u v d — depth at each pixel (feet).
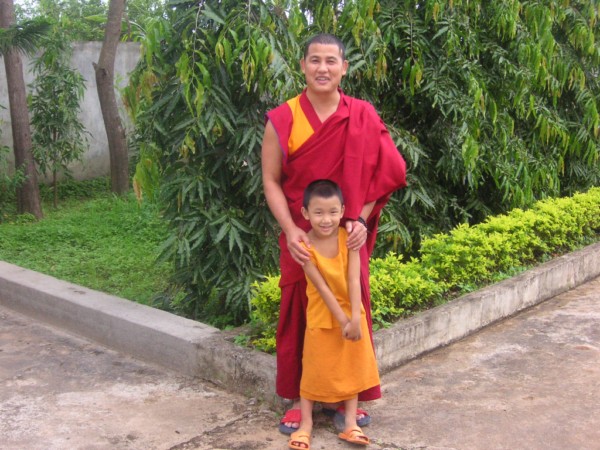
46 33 23.65
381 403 11.86
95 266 21.56
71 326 15.71
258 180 14.25
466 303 14.84
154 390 12.55
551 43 20.24
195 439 10.75
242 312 15.34
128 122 37.63
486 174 20.25
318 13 16.39
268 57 13.60
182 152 14.05
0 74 32.17
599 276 20.01
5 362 13.96
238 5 14.07
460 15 17.93
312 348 10.44
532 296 16.98
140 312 14.73
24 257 22.59
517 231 17.78
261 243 15.12
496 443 10.47
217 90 13.96
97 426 11.16
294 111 10.34
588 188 25.40
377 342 12.73
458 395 12.11
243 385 12.21
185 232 14.52
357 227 10.09
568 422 11.08
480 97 17.42
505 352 14.03
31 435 10.87
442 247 16.14
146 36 13.82
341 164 10.29
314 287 10.41
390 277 14.34
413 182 17.58
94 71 35.73
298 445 10.29
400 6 17.60
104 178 36.17
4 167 28.73
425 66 17.78
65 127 30.73
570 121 23.79
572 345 14.37
